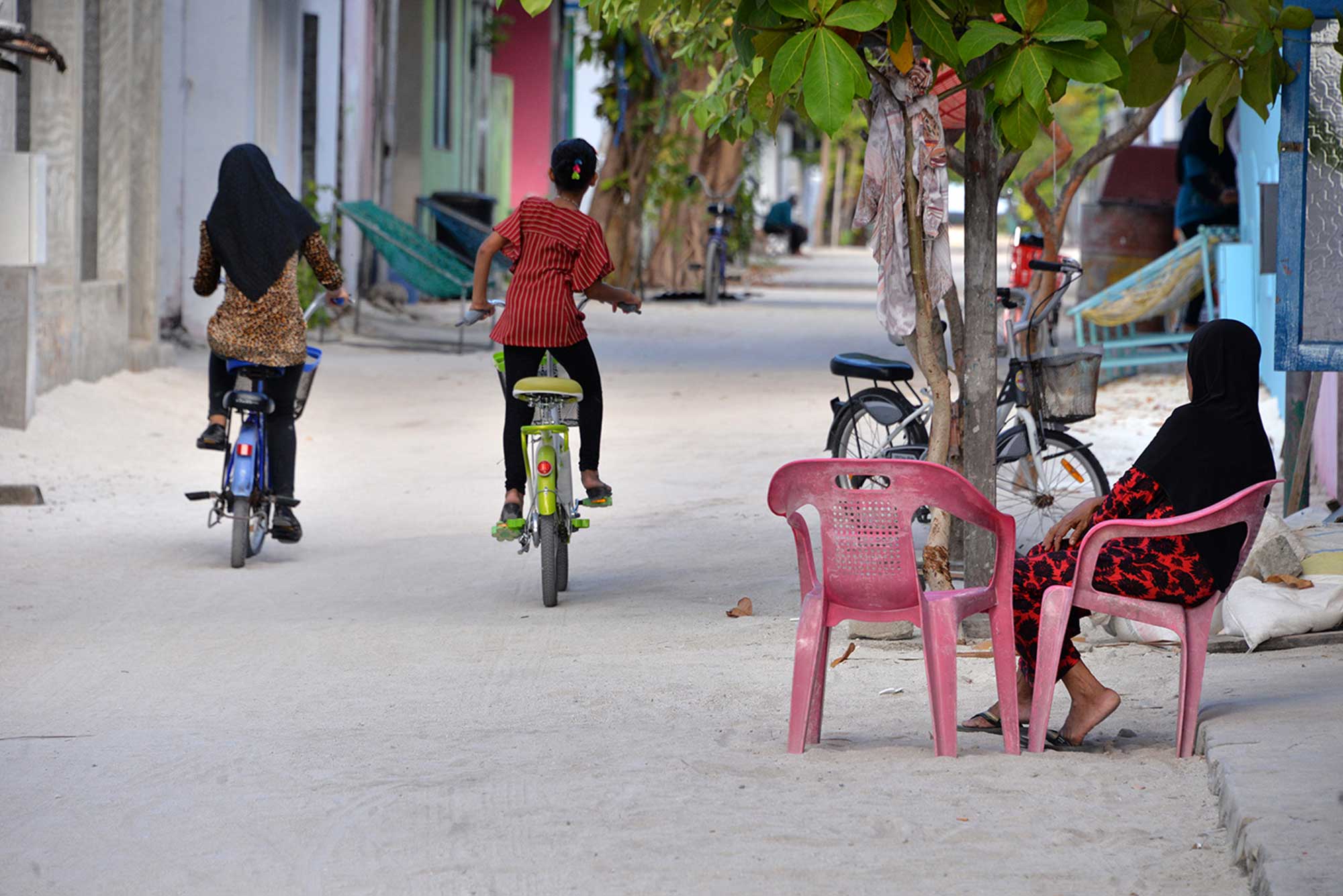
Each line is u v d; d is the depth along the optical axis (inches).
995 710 361.7
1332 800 268.7
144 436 871.1
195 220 1312.7
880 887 259.9
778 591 531.2
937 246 443.2
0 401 798.5
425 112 2021.4
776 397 1057.5
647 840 286.4
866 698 396.8
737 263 2787.9
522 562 599.5
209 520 614.2
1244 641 418.0
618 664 435.2
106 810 314.5
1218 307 1008.2
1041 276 768.3
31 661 446.9
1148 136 2507.4
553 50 2728.8
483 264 524.4
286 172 1517.0
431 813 306.8
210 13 1300.4
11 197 727.1
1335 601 419.8
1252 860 252.7
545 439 525.0
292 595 548.4
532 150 2748.5
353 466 835.4
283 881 273.3
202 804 316.8
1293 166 465.1
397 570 590.9
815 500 335.0
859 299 2116.1
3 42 650.2
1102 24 372.5
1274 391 855.7
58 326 888.9
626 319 1727.4
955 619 331.6
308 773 336.5
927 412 573.9
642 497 722.8
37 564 589.3
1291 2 454.9
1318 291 467.2
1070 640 347.3
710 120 609.0
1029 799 302.4
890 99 438.3
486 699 400.8
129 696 409.1
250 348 589.6
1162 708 371.2
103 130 1011.3
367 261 1786.4
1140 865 265.6
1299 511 552.4
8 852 291.0
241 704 400.5
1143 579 327.3
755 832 288.5
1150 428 847.7
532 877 270.7
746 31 406.3
